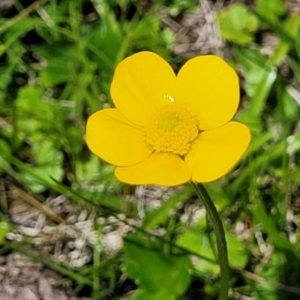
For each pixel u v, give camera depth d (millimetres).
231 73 154
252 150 207
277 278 193
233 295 195
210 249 193
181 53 238
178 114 153
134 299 180
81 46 225
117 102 158
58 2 245
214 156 146
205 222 199
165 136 151
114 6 241
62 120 222
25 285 206
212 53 237
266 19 218
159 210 201
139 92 159
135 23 235
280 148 207
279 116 216
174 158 152
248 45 232
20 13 236
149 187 216
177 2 243
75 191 210
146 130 154
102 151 152
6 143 223
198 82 156
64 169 220
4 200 220
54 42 233
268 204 207
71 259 209
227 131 148
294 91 222
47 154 219
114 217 208
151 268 182
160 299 179
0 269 208
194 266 193
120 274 201
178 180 141
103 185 215
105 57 225
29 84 232
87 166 217
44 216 218
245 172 204
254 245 202
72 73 224
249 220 206
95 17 246
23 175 219
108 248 208
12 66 229
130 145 154
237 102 153
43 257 209
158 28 236
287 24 224
